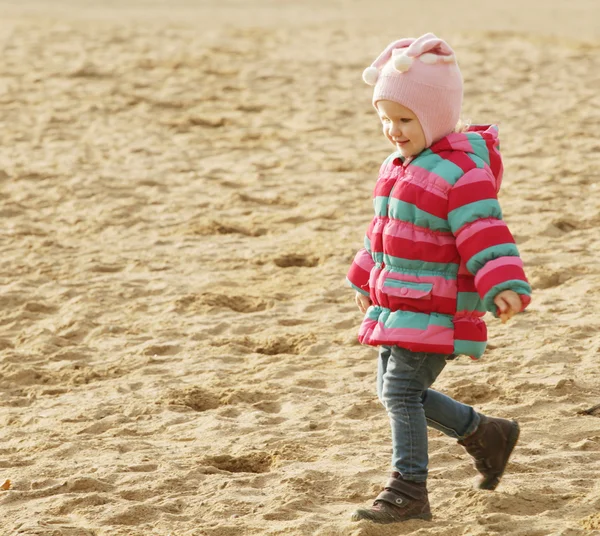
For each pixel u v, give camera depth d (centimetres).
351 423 934
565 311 1239
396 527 682
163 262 1541
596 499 730
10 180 2042
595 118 2538
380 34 4206
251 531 704
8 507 771
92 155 2266
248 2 6091
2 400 1049
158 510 754
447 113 684
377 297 694
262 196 1927
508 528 682
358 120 2630
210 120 2628
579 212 1717
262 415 965
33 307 1340
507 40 3956
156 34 4138
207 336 1221
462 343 672
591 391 980
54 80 3108
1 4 5688
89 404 1016
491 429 730
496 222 657
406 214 679
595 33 4172
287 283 1420
